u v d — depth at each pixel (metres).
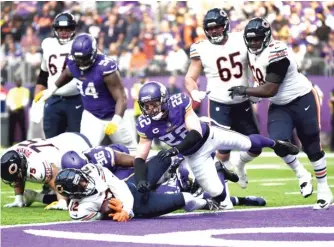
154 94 13.56
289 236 11.72
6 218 14.47
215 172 14.64
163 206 13.96
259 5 41.56
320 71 40.28
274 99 15.69
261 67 15.50
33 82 41.25
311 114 15.60
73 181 13.34
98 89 16.94
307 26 41.31
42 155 15.80
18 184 16.34
